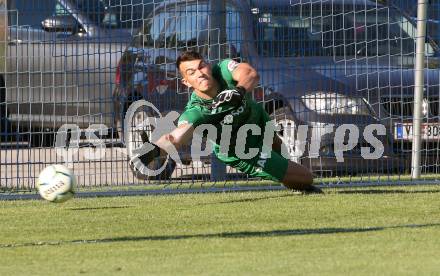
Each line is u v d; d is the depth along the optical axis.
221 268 18.98
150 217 26.17
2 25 35.12
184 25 34.97
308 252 20.56
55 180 26.70
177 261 19.81
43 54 35.66
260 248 21.14
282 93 34.50
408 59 35.94
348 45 35.34
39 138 35.31
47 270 19.14
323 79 34.44
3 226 25.00
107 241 22.45
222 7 34.72
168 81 34.78
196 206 28.25
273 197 29.95
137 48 35.44
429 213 26.17
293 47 34.97
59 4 36.16
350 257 19.91
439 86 35.44
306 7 35.19
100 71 35.25
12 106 36.03
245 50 34.75
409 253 20.28
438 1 39.72
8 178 34.12
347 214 26.09
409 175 34.84
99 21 36.19
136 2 36.56
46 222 25.61
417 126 34.22
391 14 37.44
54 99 34.91
